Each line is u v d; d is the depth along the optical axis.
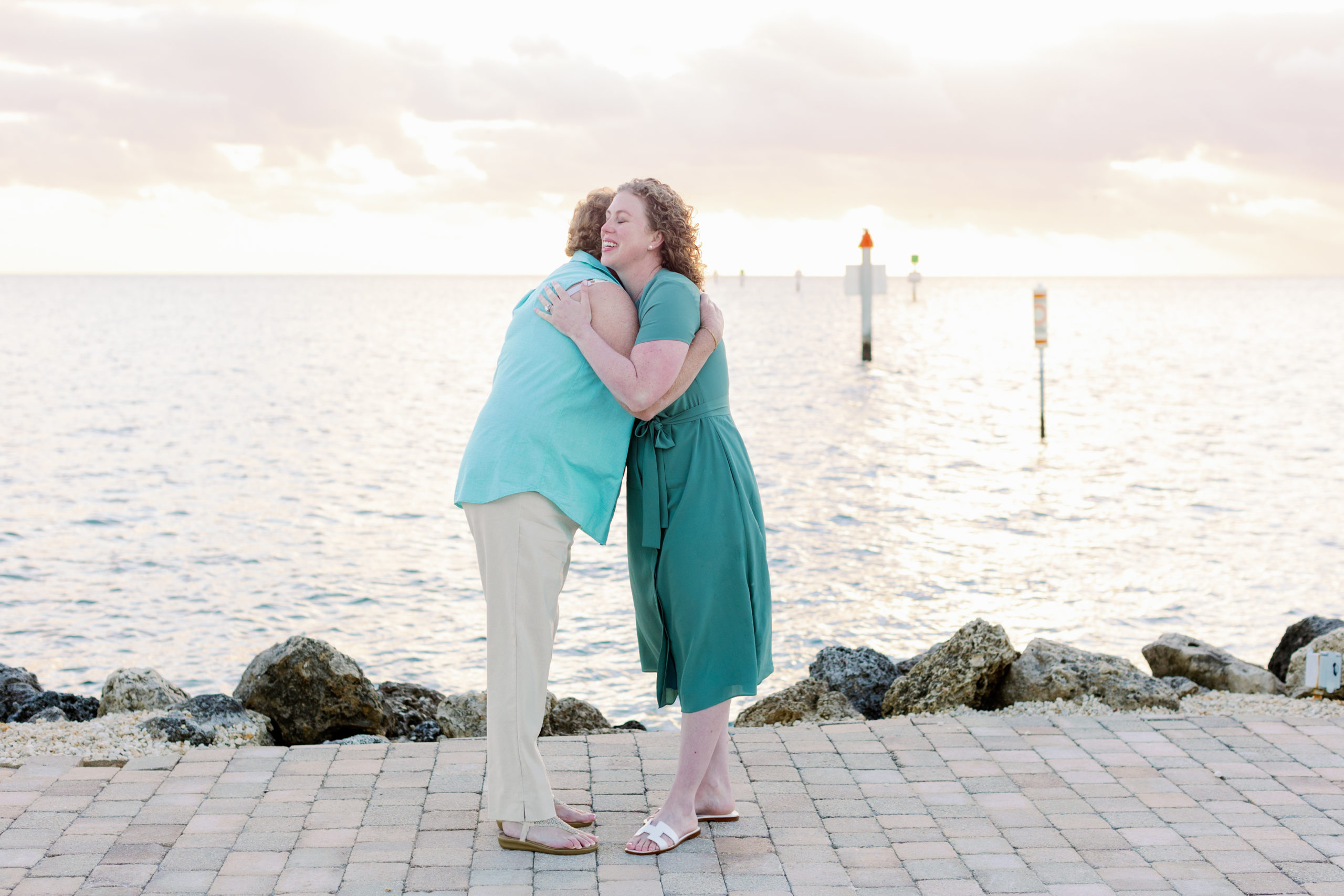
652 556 3.48
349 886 3.13
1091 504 16.27
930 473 18.98
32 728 4.40
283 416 27.77
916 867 3.26
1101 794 3.78
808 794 3.80
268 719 4.90
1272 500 16.44
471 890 3.11
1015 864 3.28
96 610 11.43
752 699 8.49
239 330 69.31
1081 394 31.09
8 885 3.10
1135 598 11.43
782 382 34.38
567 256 3.74
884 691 5.77
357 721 5.05
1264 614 10.88
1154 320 79.50
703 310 3.44
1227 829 3.51
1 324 75.62
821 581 12.16
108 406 29.81
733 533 3.41
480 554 3.37
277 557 13.70
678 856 3.34
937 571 12.55
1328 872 3.22
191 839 3.41
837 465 19.78
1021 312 94.75
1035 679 4.99
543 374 3.34
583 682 8.84
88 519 15.99
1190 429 24.02
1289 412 26.89
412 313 98.62
